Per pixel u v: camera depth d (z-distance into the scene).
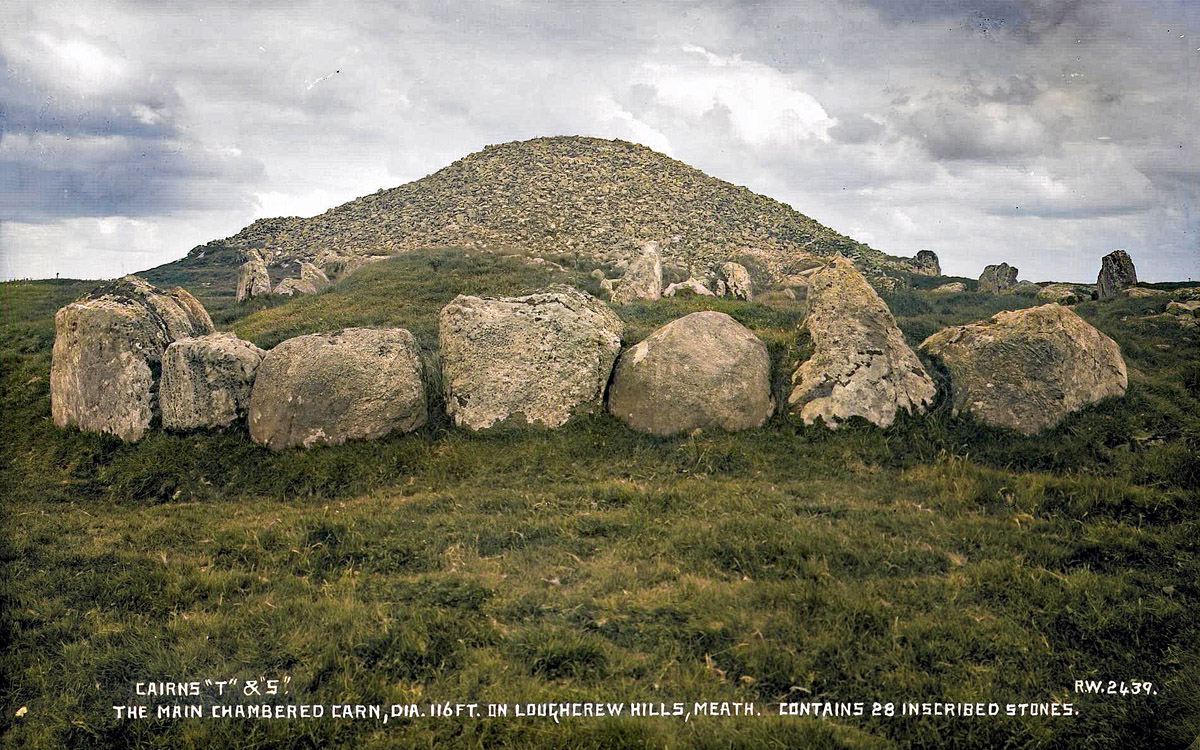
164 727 5.15
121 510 10.33
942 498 9.08
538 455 11.12
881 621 6.15
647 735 4.85
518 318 12.58
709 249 45.97
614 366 12.71
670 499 9.27
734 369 11.84
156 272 47.81
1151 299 19.30
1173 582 6.89
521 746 4.82
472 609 6.59
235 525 9.25
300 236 56.88
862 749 4.77
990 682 5.48
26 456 12.19
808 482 9.95
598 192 55.34
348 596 6.83
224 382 12.09
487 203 53.88
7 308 22.45
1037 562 7.30
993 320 12.46
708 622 6.21
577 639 5.95
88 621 6.57
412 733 4.99
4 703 5.48
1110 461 10.05
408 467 10.98
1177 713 5.27
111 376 12.52
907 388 11.52
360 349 12.02
